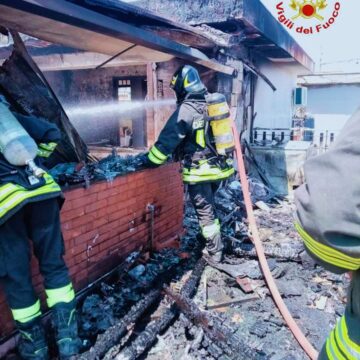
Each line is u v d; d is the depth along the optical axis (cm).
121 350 232
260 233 462
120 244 317
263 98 884
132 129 726
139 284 305
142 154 369
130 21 346
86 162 333
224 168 352
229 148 338
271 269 349
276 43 692
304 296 312
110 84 736
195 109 326
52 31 300
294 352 242
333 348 113
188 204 534
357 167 82
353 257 88
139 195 336
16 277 200
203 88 337
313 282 336
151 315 270
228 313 286
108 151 627
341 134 91
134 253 328
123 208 315
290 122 1198
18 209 189
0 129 194
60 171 284
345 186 82
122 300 285
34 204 205
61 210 250
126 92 728
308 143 794
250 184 646
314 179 89
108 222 299
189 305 262
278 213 564
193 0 555
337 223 84
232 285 326
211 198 358
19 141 192
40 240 211
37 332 210
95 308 269
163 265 344
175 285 315
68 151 315
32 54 544
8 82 286
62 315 213
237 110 677
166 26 392
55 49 527
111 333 229
